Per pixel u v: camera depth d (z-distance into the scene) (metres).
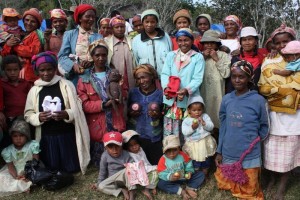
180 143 4.61
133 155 4.36
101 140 4.68
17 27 5.52
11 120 4.64
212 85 4.68
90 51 4.62
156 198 4.11
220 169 4.02
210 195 4.12
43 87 4.52
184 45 4.50
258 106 3.87
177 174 4.05
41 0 29.83
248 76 3.87
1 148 4.71
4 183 4.22
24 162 4.38
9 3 27.81
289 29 4.13
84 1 26.25
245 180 3.88
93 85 4.63
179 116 4.51
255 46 4.51
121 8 30.61
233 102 3.97
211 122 4.35
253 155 3.89
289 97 3.87
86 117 4.77
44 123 4.45
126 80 5.14
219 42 4.72
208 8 25.86
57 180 4.19
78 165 4.68
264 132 3.93
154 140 4.66
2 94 4.50
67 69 4.79
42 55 4.42
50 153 4.50
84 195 4.18
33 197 4.14
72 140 4.62
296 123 3.93
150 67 4.66
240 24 5.79
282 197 4.03
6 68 4.61
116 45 5.14
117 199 4.10
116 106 4.55
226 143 4.01
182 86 4.50
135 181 4.05
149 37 5.02
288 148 3.93
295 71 3.89
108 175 4.28
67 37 5.03
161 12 29.08
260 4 24.75
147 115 4.65
